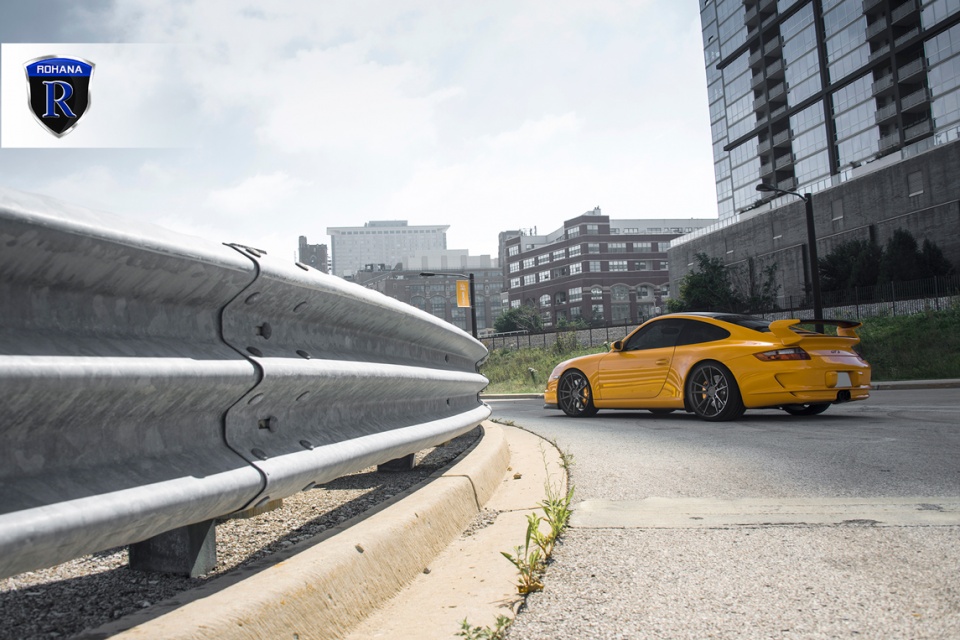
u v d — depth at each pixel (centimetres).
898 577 229
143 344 159
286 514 288
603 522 320
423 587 223
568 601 213
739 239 6525
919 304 3088
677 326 878
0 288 129
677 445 593
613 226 13562
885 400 1080
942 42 5181
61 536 125
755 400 779
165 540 198
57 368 129
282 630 155
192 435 173
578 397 976
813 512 326
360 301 266
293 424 222
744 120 7456
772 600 211
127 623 137
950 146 4459
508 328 12338
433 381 366
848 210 5253
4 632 154
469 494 325
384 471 405
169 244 158
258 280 195
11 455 125
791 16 6681
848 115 6038
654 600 213
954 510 321
